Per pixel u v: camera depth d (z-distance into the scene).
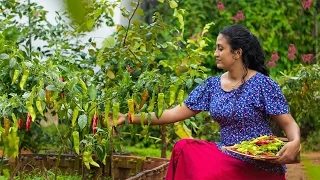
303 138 6.95
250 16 8.42
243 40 3.09
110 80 3.85
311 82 5.25
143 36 3.96
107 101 2.99
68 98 2.84
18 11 5.21
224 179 2.96
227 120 3.12
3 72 3.17
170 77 3.16
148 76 3.06
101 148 2.98
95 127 2.88
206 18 8.28
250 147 2.84
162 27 4.02
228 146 3.12
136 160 4.51
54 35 4.88
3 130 2.76
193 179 2.99
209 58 8.19
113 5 3.62
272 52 8.47
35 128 5.23
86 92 2.89
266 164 3.01
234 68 3.14
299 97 5.31
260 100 3.07
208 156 3.07
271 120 3.23
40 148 5.39
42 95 2.68
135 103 3.02
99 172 4.36
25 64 2.77
